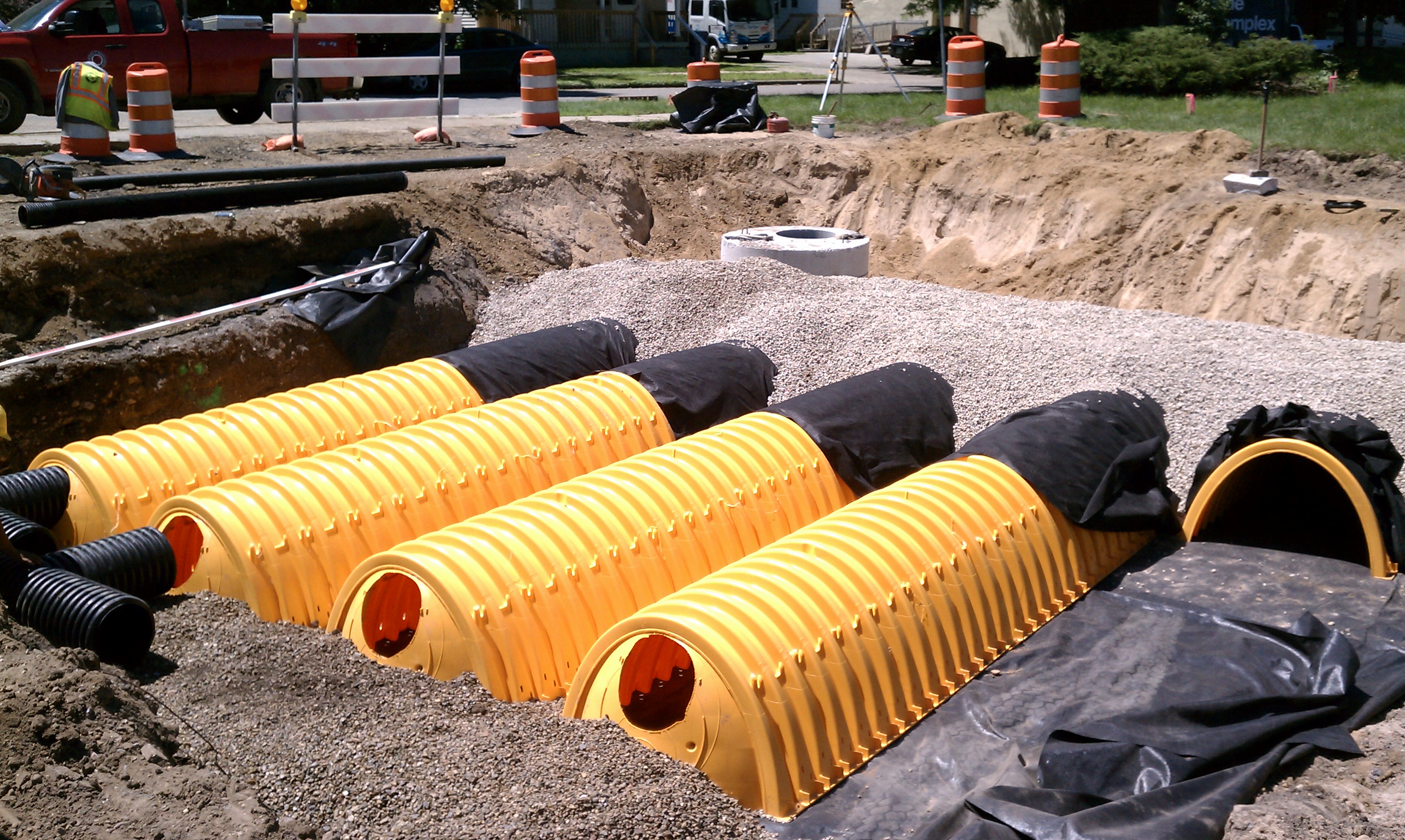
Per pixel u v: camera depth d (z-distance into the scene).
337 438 10.64
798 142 22.27
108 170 17.06
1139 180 18.48
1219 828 6.01
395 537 8.84
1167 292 17.05
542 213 18.11
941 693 7.70
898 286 15.02
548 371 12.48
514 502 8.60
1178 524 10.06
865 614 7.30
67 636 7.16
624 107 26.83
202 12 32.50
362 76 20.12
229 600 8.14
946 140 21.86
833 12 54.75
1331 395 10.91
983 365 12.30
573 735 6.60
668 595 8.06
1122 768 6.55
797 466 9.84
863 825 6.33
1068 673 8.02
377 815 5.90
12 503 8.91
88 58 19.67
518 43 32.47
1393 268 14.85
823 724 6.69
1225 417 11.02
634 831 5.84
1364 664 7.89
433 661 7.30
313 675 7.21
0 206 14.47
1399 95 23.88
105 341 11.77
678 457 9.39
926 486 8.98
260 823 5.59
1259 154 17.94
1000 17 41.97
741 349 12.91
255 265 14.12
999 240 19.62
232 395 12.57
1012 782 6.76
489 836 5.69
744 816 6.23
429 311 14.41
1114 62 26.31
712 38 45.78
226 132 21.67
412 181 17.27
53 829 5.31
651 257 19.28
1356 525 10.16
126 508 9.30
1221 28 28.69
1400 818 6.11
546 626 7.44
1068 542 9.22
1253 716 7.12
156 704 6.67
